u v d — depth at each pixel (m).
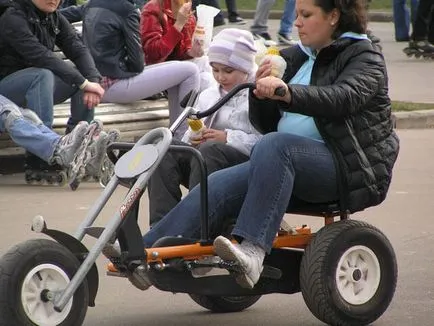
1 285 12.69
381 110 14.45
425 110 33.50
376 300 14.68
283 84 13.54
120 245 13.38
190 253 13.68
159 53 27.42
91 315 15.62
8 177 26.06
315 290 14.23
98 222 21.58
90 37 26.36
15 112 23.77
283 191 13.75
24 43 24.06
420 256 18.92
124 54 26.70
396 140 14.75
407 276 17.58
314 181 14.08
